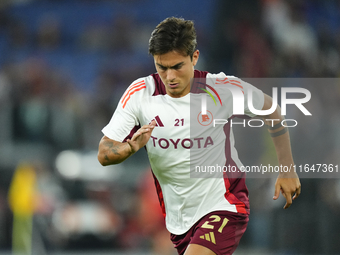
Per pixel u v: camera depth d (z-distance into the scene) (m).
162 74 12.17
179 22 12.07
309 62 46.09
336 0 50.81
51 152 36.75
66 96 44.31
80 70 47.56
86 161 34.66
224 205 13.04
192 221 13.30
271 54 45.81
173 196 13.48
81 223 31.45
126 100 13.20
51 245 30.95
